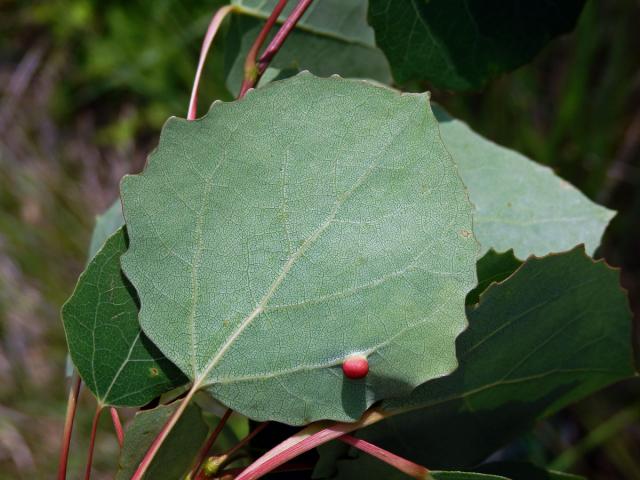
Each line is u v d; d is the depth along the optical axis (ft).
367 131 0.45
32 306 2.00
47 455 1.82
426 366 0.43
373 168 0.45
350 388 0.44
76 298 0.47
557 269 0.47
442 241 0.44
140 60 2.06
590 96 1.79
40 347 1.97
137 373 0.48
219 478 0.47
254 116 0.45
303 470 0.50
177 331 0.45
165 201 0.45
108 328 0.47
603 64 1.82
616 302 0.50
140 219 0.45
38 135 2.24
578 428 1.75
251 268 0.45
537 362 0.51
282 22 0.60
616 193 1.88
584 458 1.77
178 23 2.00
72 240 2.10
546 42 0.58
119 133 2.23
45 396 1.91
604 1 1.80
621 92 1.75
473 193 0.60
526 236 0.58
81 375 0.48
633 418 1.66
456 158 0.61
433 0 0.56
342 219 0.45
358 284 0.44
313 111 0.45
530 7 0.57
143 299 0.45
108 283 0.47
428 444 0.50
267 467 0.44
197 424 0.47
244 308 0.45
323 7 0.61
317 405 0.45
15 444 1.84
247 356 0.45
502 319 0.48
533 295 0.48
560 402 0.53
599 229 0.58
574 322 0.50
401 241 0.44
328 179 0.45
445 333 0.43
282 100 0.45
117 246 0.46
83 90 2.26
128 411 1.83
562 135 1.77
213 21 0.57
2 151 2.18
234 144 0.45
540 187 0.60
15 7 2.26
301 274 0.45
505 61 0.58
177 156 0.45
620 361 0.52
